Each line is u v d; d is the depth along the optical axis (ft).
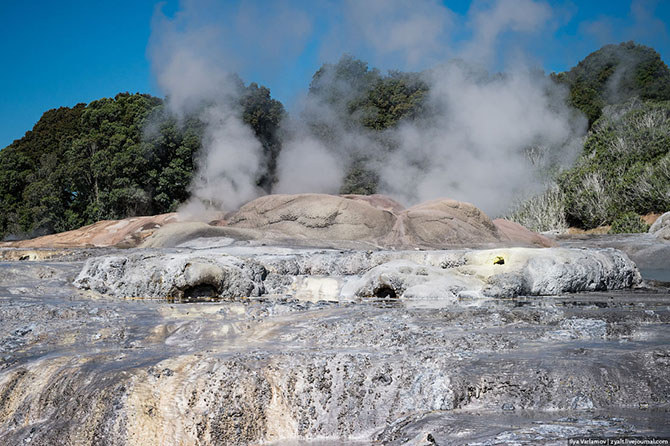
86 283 37.47
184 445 17.52
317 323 25.48
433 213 50.52
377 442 16.28
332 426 17.66
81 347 23.62
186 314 29.01
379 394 18.06
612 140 115.96
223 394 18.45
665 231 66.80
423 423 15.87
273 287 37.86
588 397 16.71
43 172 114.73
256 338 23.94
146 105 104.32
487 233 51.29
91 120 107.24
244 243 46.75
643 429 14.07
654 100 143.84
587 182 109.40
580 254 36.19
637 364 17.72
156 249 46.06
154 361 20.71
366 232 49.60
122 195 93.66
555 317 24.86
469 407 17.19
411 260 38.96
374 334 23.08
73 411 18.70
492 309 27.02
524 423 15.17
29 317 28.50
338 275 39.14
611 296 33.22
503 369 18.04
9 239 109.50
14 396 20.11
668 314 24.73
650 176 100.83
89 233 60.59
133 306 31.50
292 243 47.26
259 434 17.83
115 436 17.71
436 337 21.91
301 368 19.16
